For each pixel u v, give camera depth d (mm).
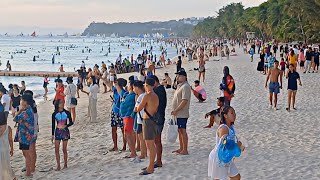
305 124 15312
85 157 12398
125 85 12547
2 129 8844
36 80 48344
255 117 16734
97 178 9938
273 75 18469
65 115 11203
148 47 188250
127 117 11180
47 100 29859
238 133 13961
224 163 7141
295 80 17875
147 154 11273
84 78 36625
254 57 59781
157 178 9453
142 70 24891
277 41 92188
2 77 51844
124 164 10930
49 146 14438
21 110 10508
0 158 8836
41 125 19266
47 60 90250
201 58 30516
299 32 79062
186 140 11344
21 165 12039
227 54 57094
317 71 33750
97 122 18656
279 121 15914
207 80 31359
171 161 10750
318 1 64188
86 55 114875
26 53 122250
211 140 13047
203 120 16344
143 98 9578
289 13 78562
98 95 29875
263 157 11016
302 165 10258
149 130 9656
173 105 11125
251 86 26547
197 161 10719
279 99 21156
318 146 12156
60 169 11227
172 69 48375
